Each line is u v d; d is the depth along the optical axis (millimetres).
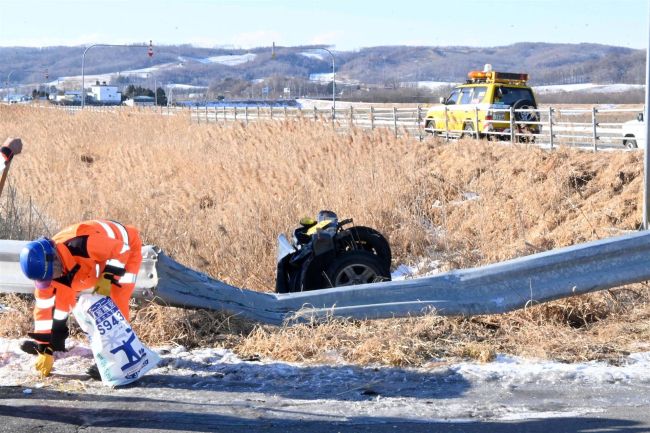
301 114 27000
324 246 8828
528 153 15727
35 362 6539
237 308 7617
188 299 7453
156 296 7305
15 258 7430
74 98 123062
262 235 11703
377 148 18359
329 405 5898
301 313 7547
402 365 6762
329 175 15898
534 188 13805
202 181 18453
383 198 13859
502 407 5840
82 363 6750
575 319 7996
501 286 7695
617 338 7387
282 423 5543
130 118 38188
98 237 6121
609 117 47406
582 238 11383
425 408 5832
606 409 5777
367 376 6520
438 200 14609
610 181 13320
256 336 7223
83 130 35344
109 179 19375
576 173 13906
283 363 6797
